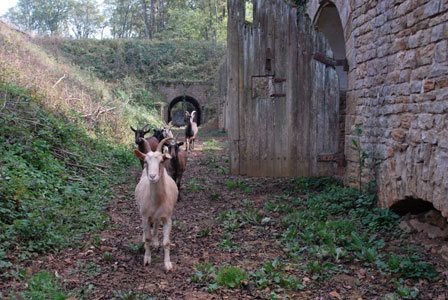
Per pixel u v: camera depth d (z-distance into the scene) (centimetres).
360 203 680
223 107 2966
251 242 559
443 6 482
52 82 1602
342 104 1003
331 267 456
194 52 3719
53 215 579
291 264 471
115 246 538
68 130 1060
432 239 528
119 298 373
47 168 774
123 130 1583
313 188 885
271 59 876
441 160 480
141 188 482
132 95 2930
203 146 1964
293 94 878
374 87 685
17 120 884
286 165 891
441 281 416
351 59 805
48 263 454
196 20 4919
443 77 480
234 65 888
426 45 521
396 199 598
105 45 3588
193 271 457
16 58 1608
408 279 425
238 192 892
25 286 381
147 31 5075
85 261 472
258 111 891
